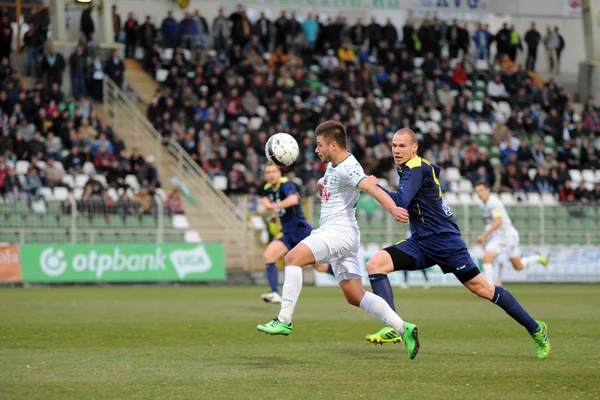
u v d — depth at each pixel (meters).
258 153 67.44
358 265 18.28
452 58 86.00
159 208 59.75
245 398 13.26
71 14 74.06
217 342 22.06
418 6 89.38
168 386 14.50
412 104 78.56
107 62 70.56
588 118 82.94
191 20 76.94
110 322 28.03
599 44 90.25
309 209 62.09
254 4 85.25
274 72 76.94
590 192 73.06
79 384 14.73
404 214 17.16
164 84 75.69
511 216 67.06
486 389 14.24
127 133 69.25
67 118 63.72
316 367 17.08
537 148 77.19
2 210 55.97
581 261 67.81
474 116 81.00
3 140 60.88
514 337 23.70
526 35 88.50
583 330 26.06
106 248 57.69
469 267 18.86
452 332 25.14
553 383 14.97
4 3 74.06
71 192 58.19
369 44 82.31
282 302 17.78
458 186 72.06
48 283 56.41
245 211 62.56
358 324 27.84
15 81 64.75
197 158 66.81
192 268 59.75
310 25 81.94
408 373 16.20
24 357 18.75
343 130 17.95
